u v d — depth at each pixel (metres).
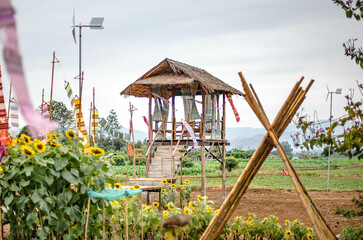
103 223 5.43
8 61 1.39
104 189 5.61
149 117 16.39
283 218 11.57
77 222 5.34
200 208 6.52
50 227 5.23
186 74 15.34
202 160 15.09
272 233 6.79
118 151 48.53
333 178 30.64
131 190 5.23
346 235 5.64
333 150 5.63
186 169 38.69
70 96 6.34
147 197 12.96
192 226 6.18
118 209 6.55
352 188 21.81
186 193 12.48
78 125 6.37
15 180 5.19
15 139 5.65
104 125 10.26
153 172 15.27
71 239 5.15
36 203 5.16
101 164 5.42
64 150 5.13
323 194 18.70
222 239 6.46
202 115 15.30
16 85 1.45
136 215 6.39
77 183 5.13
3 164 5.23
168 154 15.52
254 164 5.05
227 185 24.22
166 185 12.03
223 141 16.77
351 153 5.46
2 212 5.41
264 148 5.00
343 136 5.46
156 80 15.27
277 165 59.66
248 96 4.96
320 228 4.55
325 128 5.69
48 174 5.16
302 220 11.18
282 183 25.55
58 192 5.25
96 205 5.42
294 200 16.11
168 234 2.58
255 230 6.74
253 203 15.06
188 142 15.43
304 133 5.78
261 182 26.31
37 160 4.96
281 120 5.02
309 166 55.84
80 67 10.82
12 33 1.35
